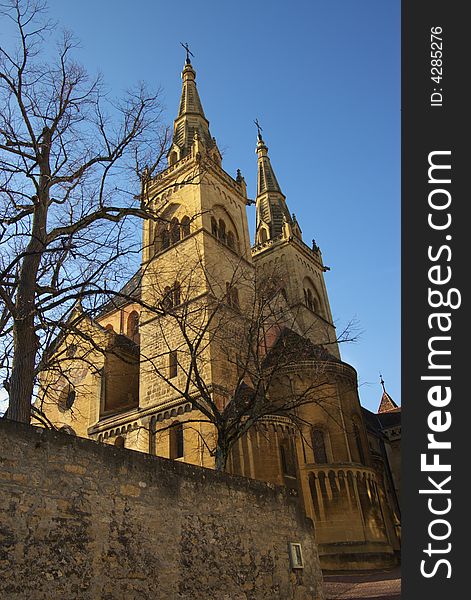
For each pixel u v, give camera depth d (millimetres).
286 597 13891
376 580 25891
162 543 11102
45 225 18406
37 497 9211
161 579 10750
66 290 16469
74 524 9594
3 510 8664
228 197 50156
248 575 12961
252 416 21453
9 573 8391
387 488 50906
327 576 29172
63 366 44031
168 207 47156
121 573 10047
